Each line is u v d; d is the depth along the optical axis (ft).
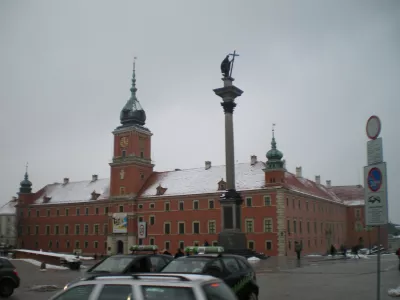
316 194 336.90
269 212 271.49
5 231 492.95
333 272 110.11
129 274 31.99
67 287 31.73
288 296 69.21
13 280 74.84
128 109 349.00
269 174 278.05
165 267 56.03
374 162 43.37
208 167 330.75
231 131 147.43
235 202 142.82
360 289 76.79
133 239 326.24
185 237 302.66
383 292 72.13
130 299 29.27
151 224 321.32
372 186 43.24
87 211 367.66
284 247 262.88
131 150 339.16
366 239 396.78
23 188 416.05
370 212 43.45
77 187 401.08
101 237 353.31
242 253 138.82
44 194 417.08
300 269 121.80
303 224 297.94
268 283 87.66
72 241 372.17
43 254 165.48
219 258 56.90
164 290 29.12
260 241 271.69
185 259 56.80
